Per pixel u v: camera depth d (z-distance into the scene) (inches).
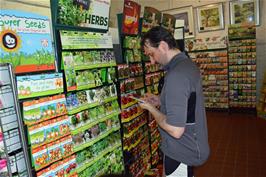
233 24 247.6
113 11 285.4
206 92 260.5
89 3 75.9
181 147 69.6
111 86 89.4
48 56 61.9
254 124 207.8
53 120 61.7
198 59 259.9
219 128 202.7
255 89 238.4
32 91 56.4
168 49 68.9
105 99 85.0
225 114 247.1
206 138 72.0
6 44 50.9
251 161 140.1
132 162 105.7
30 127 55.3
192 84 65.1
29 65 56.6
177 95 62.1
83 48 74.8
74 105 70.9
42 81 59.1
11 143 52.8
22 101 54.5
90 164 77.0
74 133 70.1
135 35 110.7
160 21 129.2
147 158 123.6
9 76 49.6
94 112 79.8
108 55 87.6
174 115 61.8
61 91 65.2
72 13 70.0
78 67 72.6
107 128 86.4
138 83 111.7
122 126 98.2
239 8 248.8
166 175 74.2
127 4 98.6
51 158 60.6
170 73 65.3
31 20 56.6
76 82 71.8
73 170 68.0
